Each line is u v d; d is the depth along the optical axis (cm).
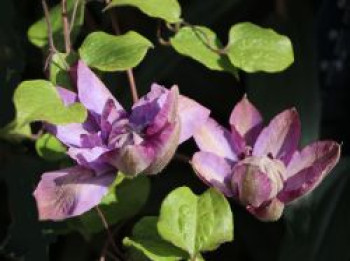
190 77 101
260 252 97
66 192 64
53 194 64
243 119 70
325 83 107
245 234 98
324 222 89
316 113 92
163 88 67
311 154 67
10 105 87
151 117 66
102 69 69
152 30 98
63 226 81
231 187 67
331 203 90
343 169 91
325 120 107
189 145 98
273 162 66
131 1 71
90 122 67
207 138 69
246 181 65
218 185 67
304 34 94
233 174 67
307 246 89
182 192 65
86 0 76
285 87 92
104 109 66
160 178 95
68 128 67
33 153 90
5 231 95
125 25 98
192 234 65
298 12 95
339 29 107
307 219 89
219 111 102
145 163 63
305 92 92
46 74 75
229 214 65
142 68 93
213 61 73
